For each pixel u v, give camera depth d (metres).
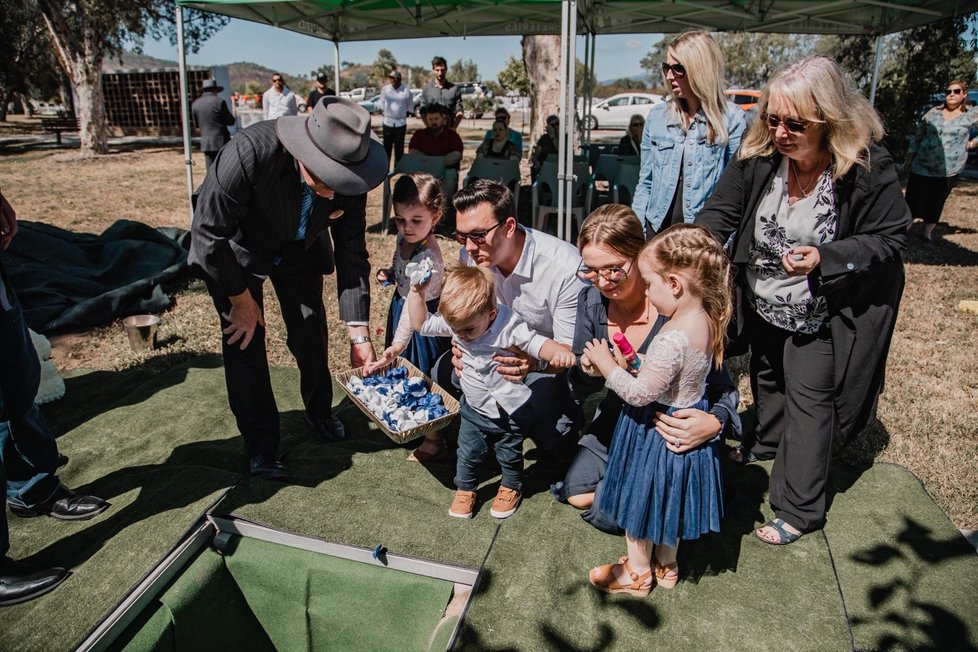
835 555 2.53
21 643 2.10
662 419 2.12
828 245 2.23
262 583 2.65
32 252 5.87
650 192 3.62
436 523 2.68
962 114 7.45
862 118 2.12
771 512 2.78
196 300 5.71
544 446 2.88
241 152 2.39
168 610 2.37
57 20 16.31
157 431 3.45
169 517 2.66
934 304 5.71
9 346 2.42
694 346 2.04
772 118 2.18
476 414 2.56
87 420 3.59
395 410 2.74
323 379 3.26
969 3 5.89
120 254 6.01
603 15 8.93
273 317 5.37
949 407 3.85
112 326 5.09
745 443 3.17
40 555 2.50
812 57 2.14
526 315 2.81
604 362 2.17
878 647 2.11
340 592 2.57
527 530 2.62
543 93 12.95
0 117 30.16
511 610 2.24
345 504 2.79
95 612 2.22
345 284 2.98
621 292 2.34
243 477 2.96
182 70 7.09
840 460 3.23
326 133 2.33
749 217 2.50
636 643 2.12
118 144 21.11
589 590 2.33
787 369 2.61
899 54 12.20
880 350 2.46
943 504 2.99
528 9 7.81
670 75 3.22
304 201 2.64
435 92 9.66
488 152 8.83
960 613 2.24
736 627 2.18
